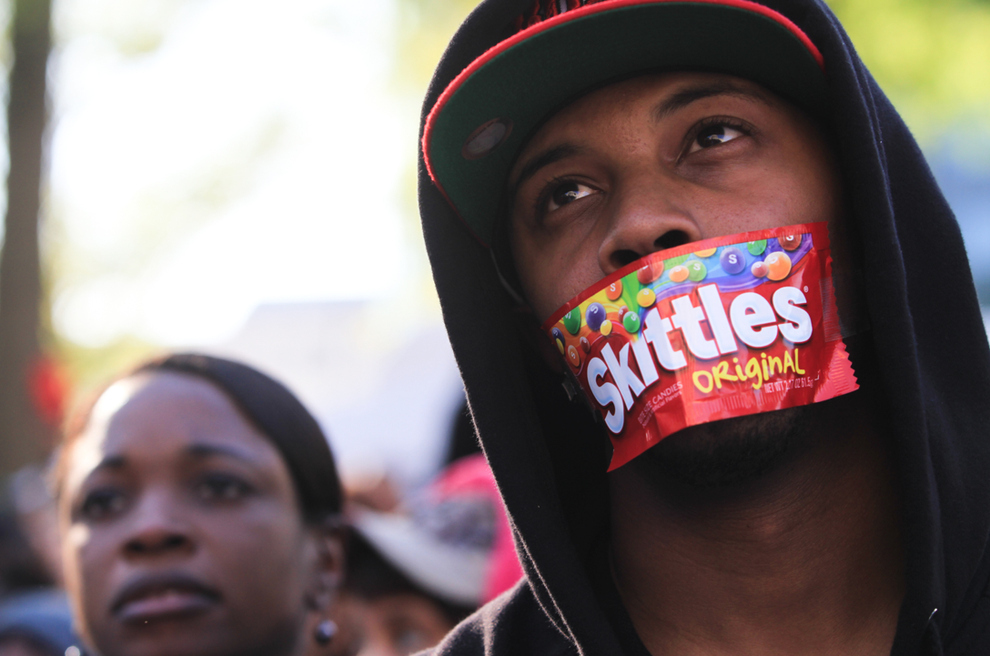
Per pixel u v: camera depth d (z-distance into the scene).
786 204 1.46
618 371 1.43
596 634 1.46
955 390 1.54
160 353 2.34
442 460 5.02
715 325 1.37
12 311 8.47
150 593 1.95
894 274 1.41
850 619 1.43
